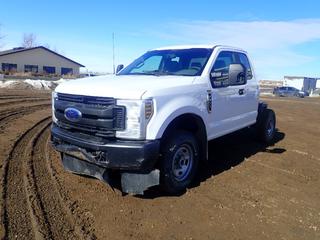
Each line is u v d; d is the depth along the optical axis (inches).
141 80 203.5
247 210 186.1
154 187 211.5
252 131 339.0
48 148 291.4
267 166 265.4
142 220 169.3
